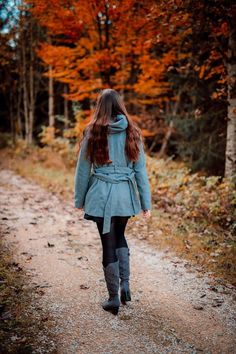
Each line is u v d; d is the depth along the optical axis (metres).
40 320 2.66
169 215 5.57
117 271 2.78
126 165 2.80
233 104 6.72
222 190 5.82
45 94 18.58
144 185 2.87
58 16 8.60
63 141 11.82
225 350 2.39
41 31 12.30
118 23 8.65
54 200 6.78
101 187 2.72
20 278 3.32
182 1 5.87
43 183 8.30
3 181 8.45
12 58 13.60
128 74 10.55
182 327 2.67
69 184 8.21
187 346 2.43
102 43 9.75
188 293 3.23
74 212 6.00
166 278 3.54
